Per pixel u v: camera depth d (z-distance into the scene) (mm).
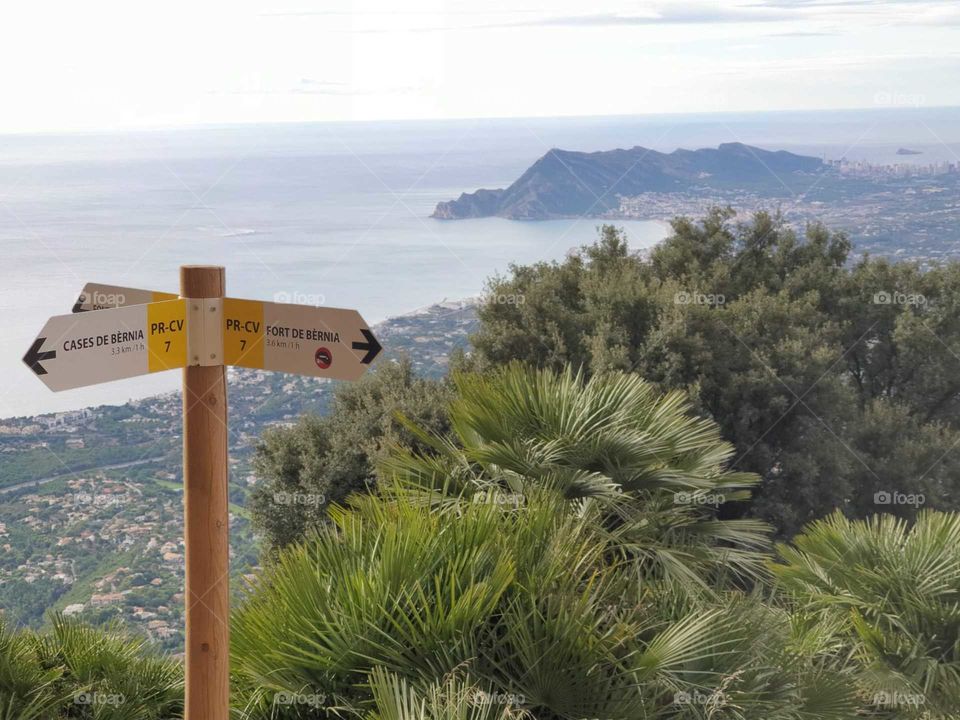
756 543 4285
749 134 18172
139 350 2102
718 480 4352
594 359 13883
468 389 4316
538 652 2742
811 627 4055
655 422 4266
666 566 3596
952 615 3893
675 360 13859
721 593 3525
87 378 1993
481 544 3078
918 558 4215
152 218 16453
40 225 15508
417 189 18172
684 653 2840
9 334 8805
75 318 1956
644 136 18484
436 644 2742
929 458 15211
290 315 2219
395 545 2926
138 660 3518
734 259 17953
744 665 2895
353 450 13688
